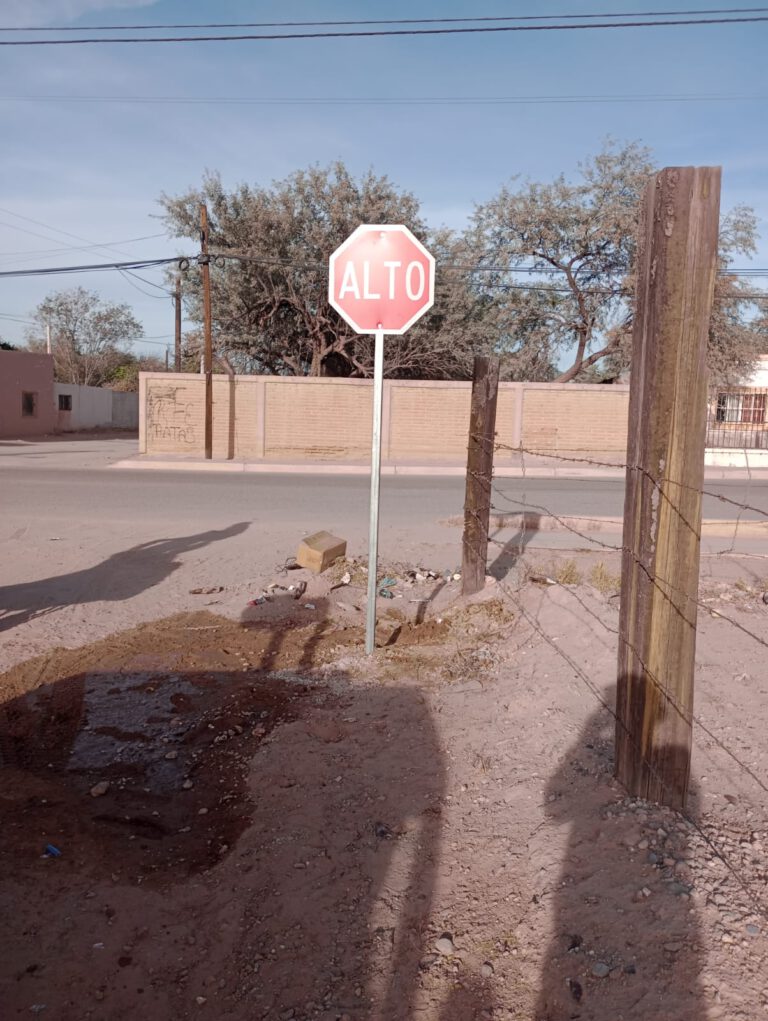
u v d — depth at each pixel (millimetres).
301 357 31188
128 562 8570
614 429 24906
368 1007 2395
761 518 12039
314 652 5586
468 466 6621
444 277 28906
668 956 2389
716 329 26672
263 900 2900
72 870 3160
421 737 4078
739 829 2998
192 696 4961
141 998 2500
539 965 2463
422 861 3051
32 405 37312
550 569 7371
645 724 3086
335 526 11008
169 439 24953
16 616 6605
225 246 28547
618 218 28109
